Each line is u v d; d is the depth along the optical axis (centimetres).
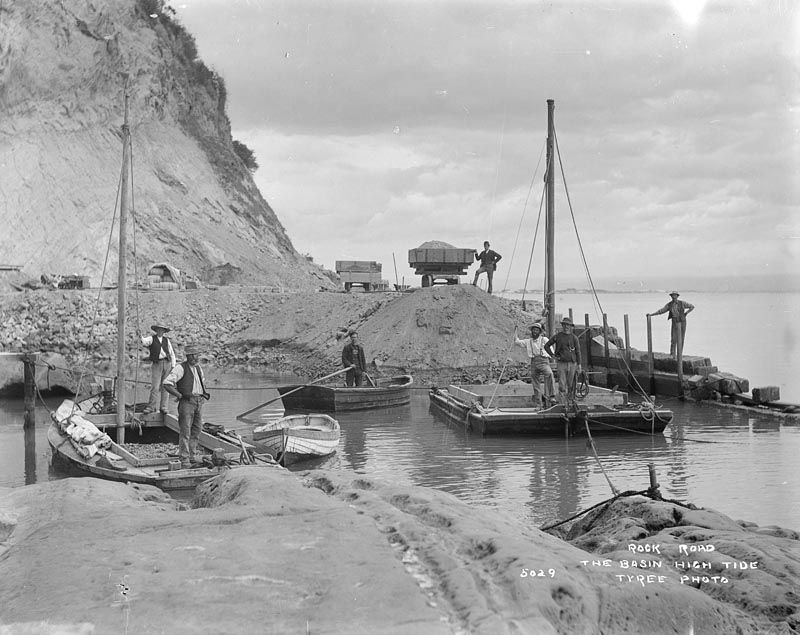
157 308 4191
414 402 2589
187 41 6862
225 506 595
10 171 5175
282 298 4262
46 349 3719
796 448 1741
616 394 2181
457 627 394
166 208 5622
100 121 5788
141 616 404
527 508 1220
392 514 548
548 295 2412
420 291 3547
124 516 565
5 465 1644
